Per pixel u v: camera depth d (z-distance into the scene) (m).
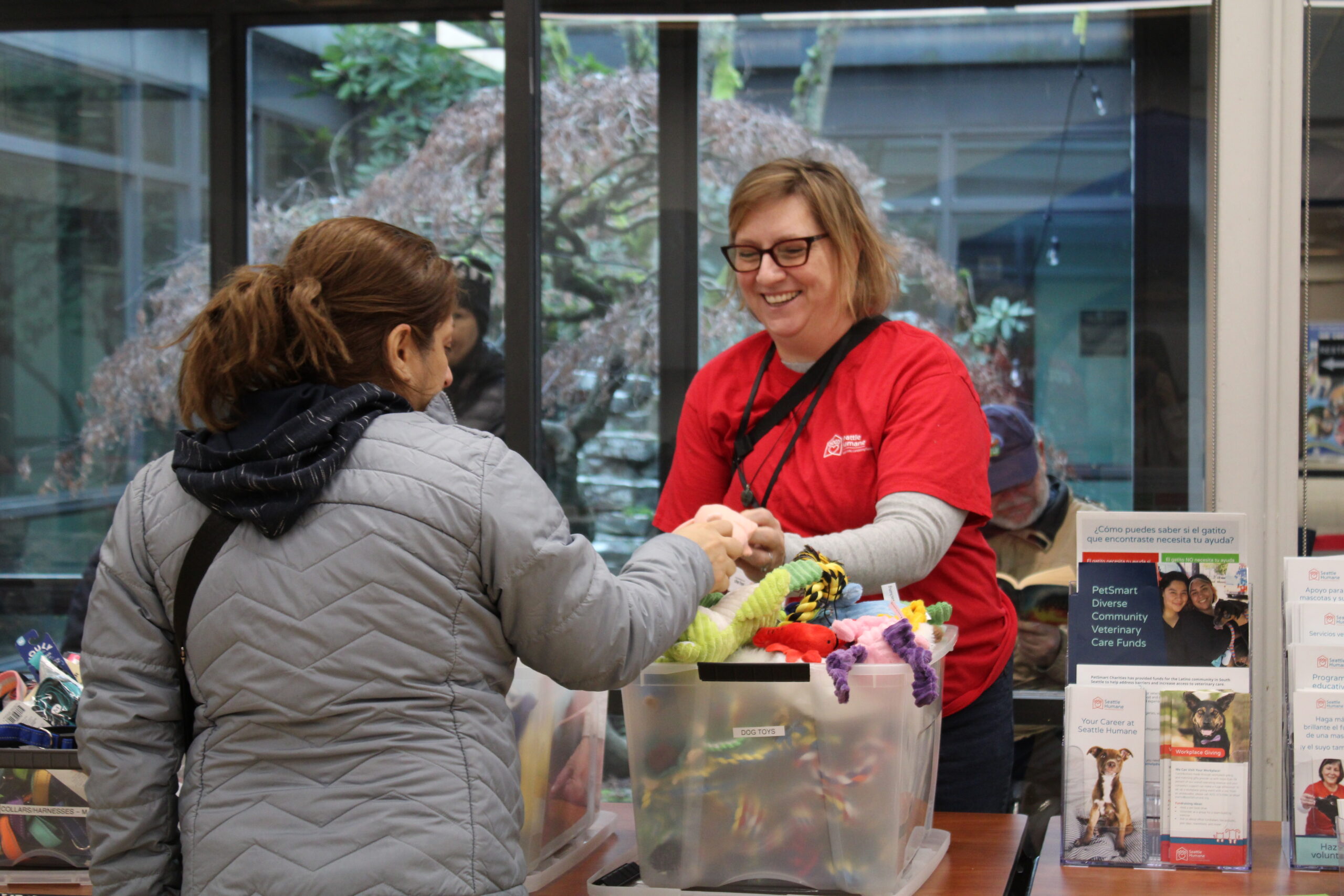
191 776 1.11
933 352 1.70
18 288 3.05
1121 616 1.45
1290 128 2.51
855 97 2.81
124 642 1.13
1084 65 2.72
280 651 1.06
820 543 1.51
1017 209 2.77
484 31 2.87
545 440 2.92
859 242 1.77
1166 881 1.36
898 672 1.23
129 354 3.04
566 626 1.08
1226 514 1.43
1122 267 2.73
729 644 1.27
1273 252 2.53
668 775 1.31
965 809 1.76
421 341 1.18
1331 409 2.53
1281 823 1.57
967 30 2.76
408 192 2.92
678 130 2.85
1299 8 2.49
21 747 1.48
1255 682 2.50
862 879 1.26
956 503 1.60
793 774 1.28
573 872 1.47
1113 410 2.75
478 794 1.07
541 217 2.88
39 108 3.02
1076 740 1.41
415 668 1.07
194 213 3.00
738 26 2.82
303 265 1.14
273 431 1.07
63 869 1.49
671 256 2.87
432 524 1.07
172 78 2.98
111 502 3.06
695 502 1.92
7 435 3.08
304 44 2.93
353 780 1.05
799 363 1.82
